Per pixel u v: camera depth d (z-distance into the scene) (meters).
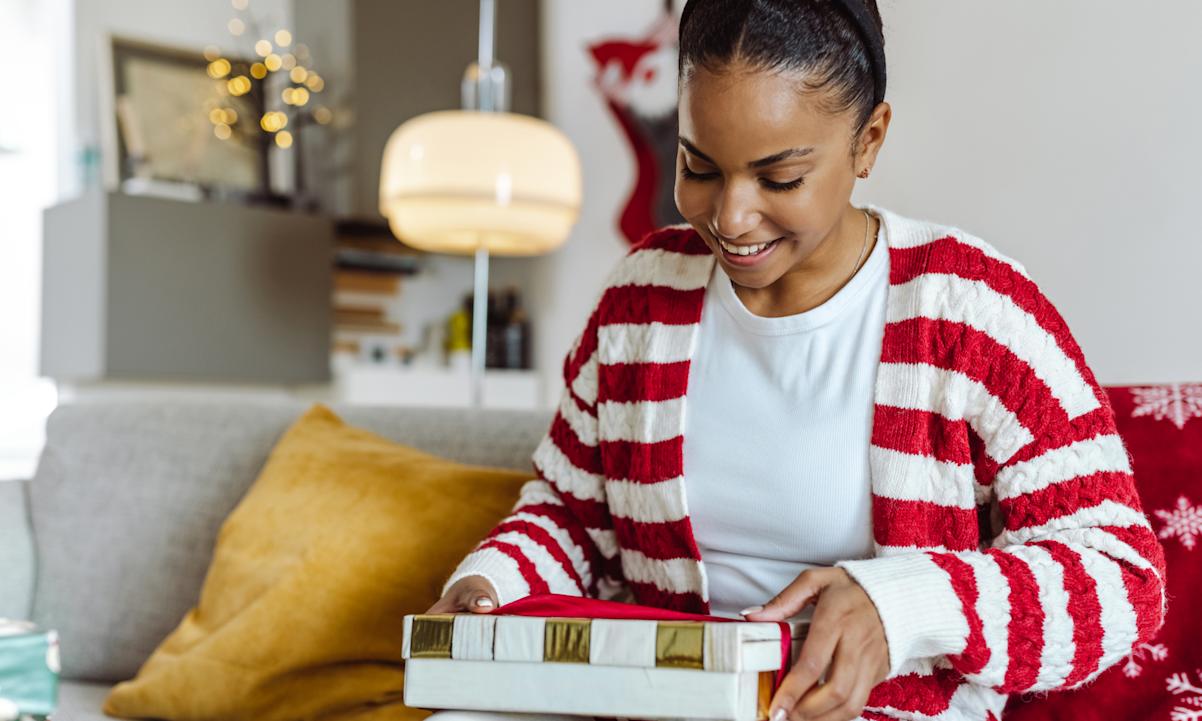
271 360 3.82
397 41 4.00
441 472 1.41
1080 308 1.77
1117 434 0.92
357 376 3.88
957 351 0.92
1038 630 0.82
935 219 2.00
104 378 3.71
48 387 4.16
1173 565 1.06
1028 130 1.85
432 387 3.96
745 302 1.00
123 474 1.75
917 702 0.92
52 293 3.81
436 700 0.79
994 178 1.90
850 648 0.76
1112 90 1.73
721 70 0.78
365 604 1.32
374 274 4.25
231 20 4.27
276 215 3.83
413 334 4.37
